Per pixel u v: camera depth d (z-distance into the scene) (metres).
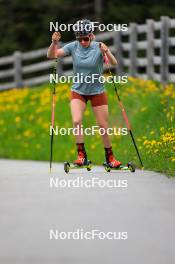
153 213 15.66
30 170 24.67
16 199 17.73
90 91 21.97
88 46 21.67
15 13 73.56
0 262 11.62
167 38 41.06
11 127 40.91
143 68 67.75
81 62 21.67
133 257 11.89
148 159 25.25
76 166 22.75
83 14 72.44
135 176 21.69
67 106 41.12
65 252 12.26
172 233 13.70
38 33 73.06
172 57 40.59
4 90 59.22
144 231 13.88
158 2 69.56
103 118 22.25
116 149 30.56
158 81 42.03
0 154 38.06
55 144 36.69
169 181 20.67
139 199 17.44
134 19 68.88
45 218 15.16
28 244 12.82
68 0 72.06
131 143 28.97
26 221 14.88
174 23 40.78
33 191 18.94
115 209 16.11
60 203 16.95
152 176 21.73
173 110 30.70
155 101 35.41
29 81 55.25
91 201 17.16
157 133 28.66
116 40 47.75
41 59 72.25
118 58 47.84
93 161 30.94
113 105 38.19
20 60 55.22
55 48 21.92
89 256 11.97
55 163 29.81
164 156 24.19
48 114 40.88
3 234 13.66
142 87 40.59
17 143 38.72
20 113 42.66
